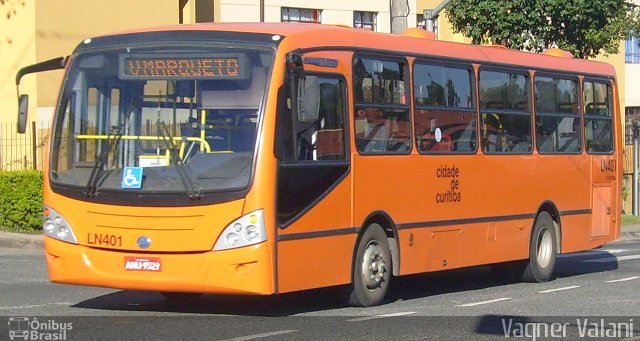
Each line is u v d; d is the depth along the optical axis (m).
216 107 10.91
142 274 10.80
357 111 12.18
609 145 18.12
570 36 28.36
